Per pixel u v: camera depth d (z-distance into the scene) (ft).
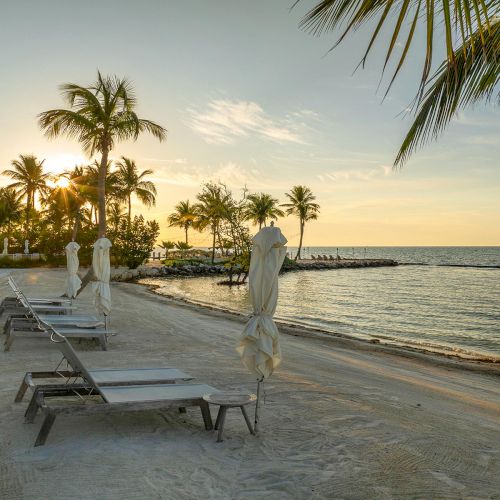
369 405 18.84
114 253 129.90
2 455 12.66
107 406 13.42
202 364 25.14
